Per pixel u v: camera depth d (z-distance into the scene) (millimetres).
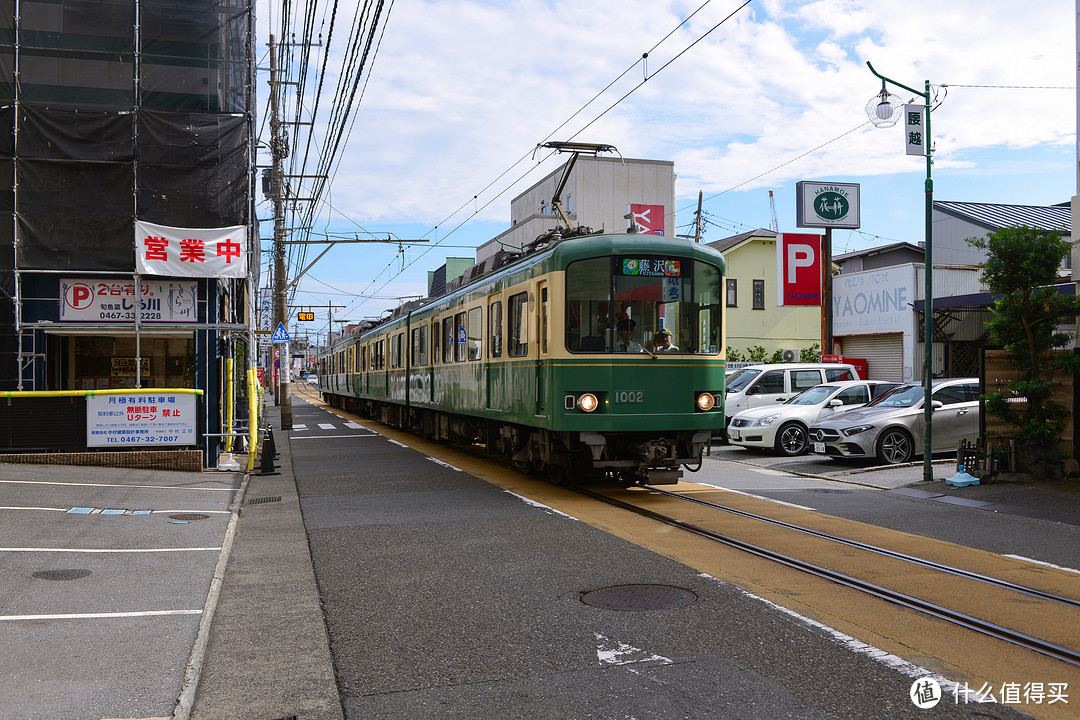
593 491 11266
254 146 16000
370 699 4195
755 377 19078
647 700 4109
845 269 36281
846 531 8383
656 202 43438
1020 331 11516
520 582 6406
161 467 13289
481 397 13930
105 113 14000
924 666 4543
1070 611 5562
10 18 13961
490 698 4172
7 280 13789
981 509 9797
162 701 4090
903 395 15203
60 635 5141
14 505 9516
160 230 13914
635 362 10445
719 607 5676
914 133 12430
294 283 28250
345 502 10602
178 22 14562
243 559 7520
